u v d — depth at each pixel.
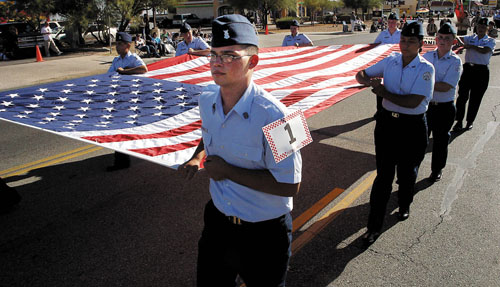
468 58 6.00
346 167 5.00
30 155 5.86
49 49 19.45
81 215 3.98
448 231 3.53
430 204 4.02
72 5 19.52
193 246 3.42
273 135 1.64
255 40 1.71
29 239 3.57
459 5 12.05
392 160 3.27
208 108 1.84
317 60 5.90
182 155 2.79
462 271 3.00
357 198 4.18
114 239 3.54
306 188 4.44
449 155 5.32
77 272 3.10
